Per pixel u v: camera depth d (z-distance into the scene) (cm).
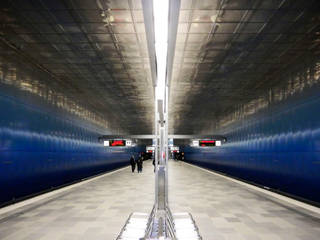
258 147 1446
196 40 843
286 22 726
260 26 749
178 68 1127
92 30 774
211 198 1027
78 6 647
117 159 3256
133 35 808
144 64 1072
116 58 1002
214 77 1258
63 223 660
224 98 1725
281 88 1127
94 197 1045
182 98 1762
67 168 1468
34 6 649
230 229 612
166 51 645
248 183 1606
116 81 1322
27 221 679
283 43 859
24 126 973
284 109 1091
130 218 498
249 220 691
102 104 1941
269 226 635
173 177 1973
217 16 694
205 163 3569
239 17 699
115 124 3162
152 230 407
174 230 423
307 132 889
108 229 609
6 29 763
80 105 1741
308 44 859
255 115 1525
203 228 621
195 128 3856
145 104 1952
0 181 816
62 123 1396
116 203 919
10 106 873
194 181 1675
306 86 902
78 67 1100
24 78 973
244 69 1128
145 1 488
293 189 998
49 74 1187
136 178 1883
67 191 1201
